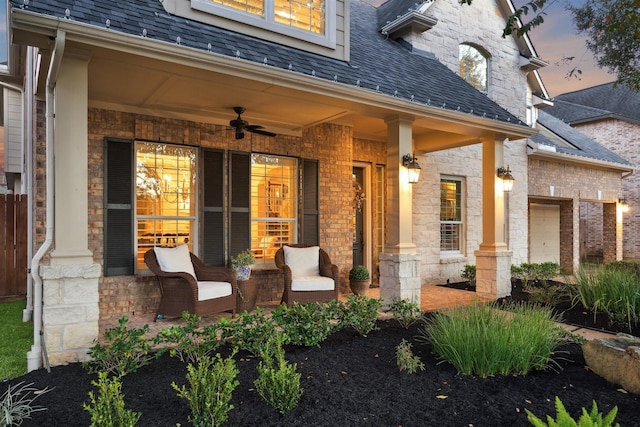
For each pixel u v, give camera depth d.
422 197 8.91
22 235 7.75
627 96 18.88
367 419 2.75
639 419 2.80
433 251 9.09
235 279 5.58
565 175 12.33
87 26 3.54
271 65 4.69
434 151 8.89
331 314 4.52
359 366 3.69
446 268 9.30
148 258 5.25
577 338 4.36
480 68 10.22
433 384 3.32
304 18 6.04
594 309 5.80
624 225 16.61
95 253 5.40
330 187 7.41
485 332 3.60
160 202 5.98
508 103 10.64
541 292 6.77
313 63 5.48
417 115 6.00
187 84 4.74
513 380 3.43
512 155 10.73
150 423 2.63
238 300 5.82
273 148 6.81
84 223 3.80
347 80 5.36
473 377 3.47
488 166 7.32
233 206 6.44
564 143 13.15
